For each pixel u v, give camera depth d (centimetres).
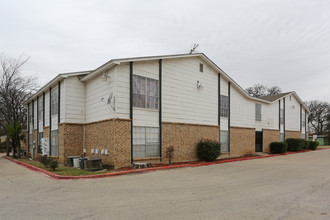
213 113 1778
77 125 1445
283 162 1608
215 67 1789
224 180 927
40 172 1142
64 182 879
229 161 1631
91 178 955
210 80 1777
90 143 1389
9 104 2475
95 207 570
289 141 2644
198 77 1677
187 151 1538
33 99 2152
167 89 1456
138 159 1263
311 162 1612
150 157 1323
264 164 1484
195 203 606
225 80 1934
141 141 1298
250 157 1911
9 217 503
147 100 1346
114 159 1163
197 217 504
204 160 1588
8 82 2444
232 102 2003
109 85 1259
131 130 1241
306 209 563
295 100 3055
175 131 1473
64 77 1407
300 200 644
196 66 1667
